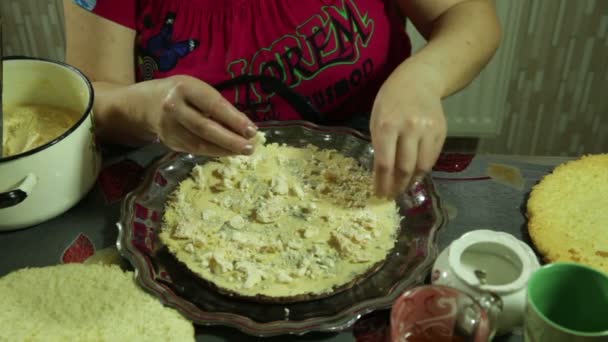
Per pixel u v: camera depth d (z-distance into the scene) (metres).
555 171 0.85
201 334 0.67
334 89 1.01
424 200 0.79
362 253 0.73
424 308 0.59
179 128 0.78
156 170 0.84
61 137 0.75
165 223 0.78
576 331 0.54
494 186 0.84
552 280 0.58
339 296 0.69
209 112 0.75
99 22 0.96
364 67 1.01
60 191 0.78
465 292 0.59
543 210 0.78
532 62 1.58
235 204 0.81
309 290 0.69
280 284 0.70
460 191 0.84
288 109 1.02
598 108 1.65
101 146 0.93
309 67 0.99
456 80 0.87
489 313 0.57
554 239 0.74
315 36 0.97
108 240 0.79
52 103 0.87
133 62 1.02
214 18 0.96
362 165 0.87
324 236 0.76
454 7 1.00
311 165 0.87
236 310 0.68
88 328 0.66
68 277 0.71
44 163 0.74
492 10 1.01
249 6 0.95
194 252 0.74
